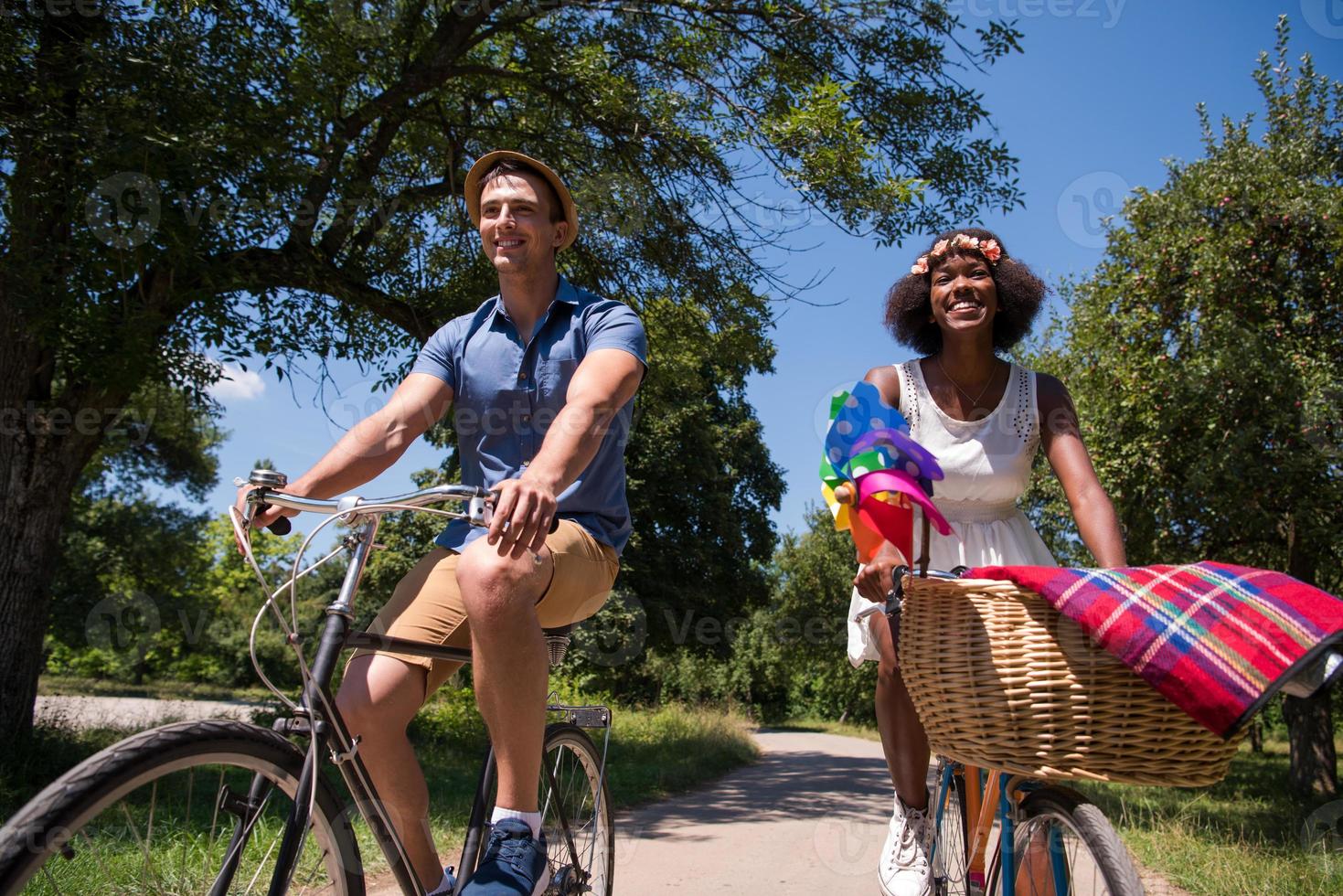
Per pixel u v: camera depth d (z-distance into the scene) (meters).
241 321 8.33
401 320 9.92
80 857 1.45
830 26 9.80
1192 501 11.13
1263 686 1.46
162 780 1.54
